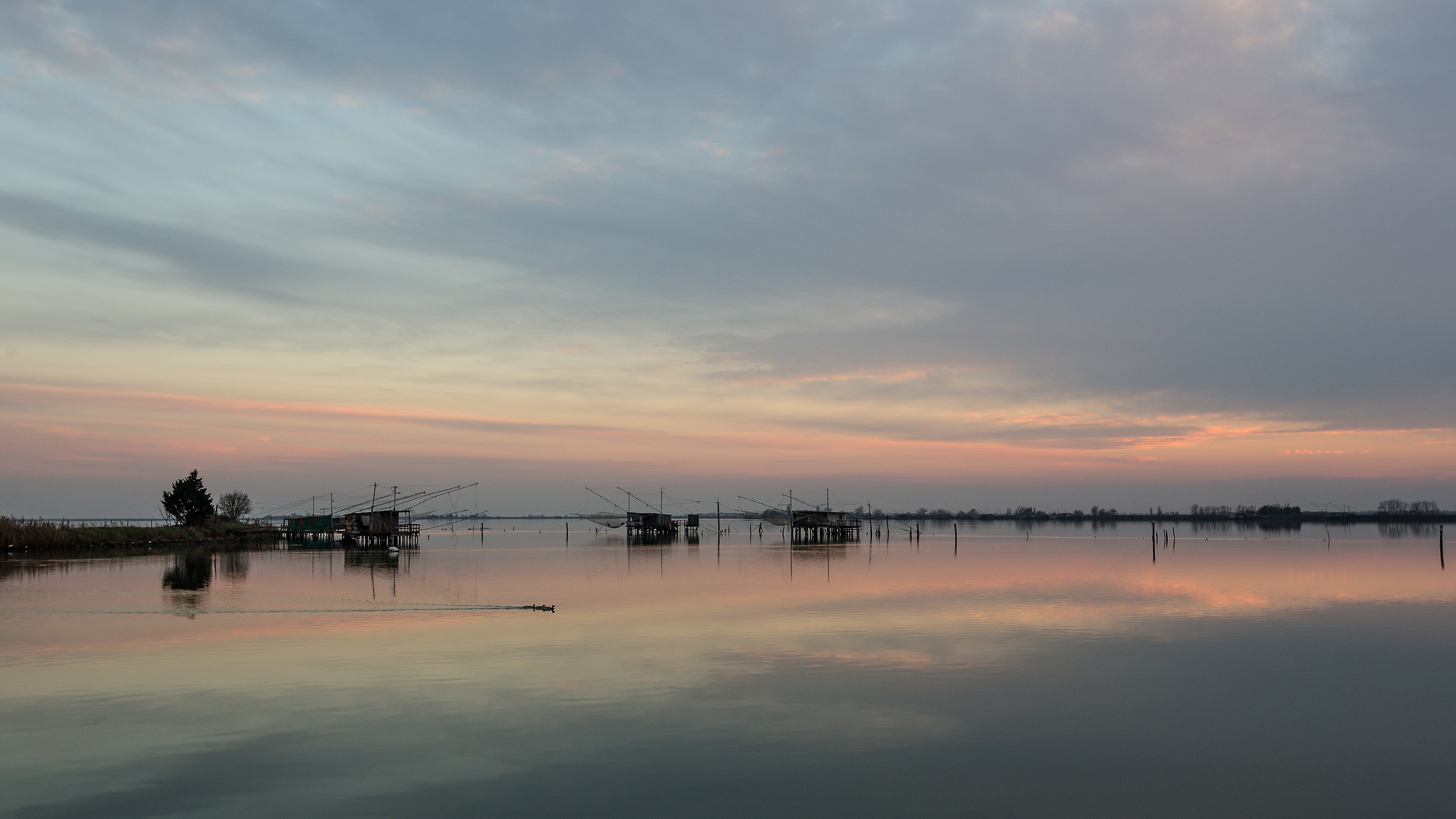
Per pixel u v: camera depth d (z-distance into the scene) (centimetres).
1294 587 5725
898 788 1852
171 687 2634
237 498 18450
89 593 5234
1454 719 2384
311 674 2820
